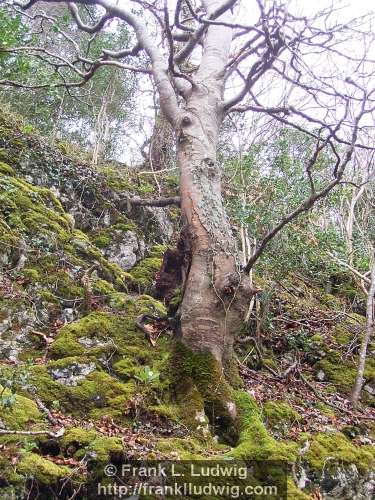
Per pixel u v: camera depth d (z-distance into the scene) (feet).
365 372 22.33
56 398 13.58
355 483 14.52
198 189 16.99
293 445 14.38
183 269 19.95
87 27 23.50
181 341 15.57
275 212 23.94
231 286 15.58
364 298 30.71
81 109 39.04
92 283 20.34
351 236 30.37
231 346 16.06
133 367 15.74
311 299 28.73
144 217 29.27
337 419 17.89
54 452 11.64
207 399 14.53
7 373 13.08
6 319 16.67
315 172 28.76
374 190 33.76
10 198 22.09
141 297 20.47
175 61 20.17
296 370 20.90
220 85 19.56
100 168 31.07
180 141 17.95
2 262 19.02
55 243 21.39
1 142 26.35
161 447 12.13
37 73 24.68
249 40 20.07
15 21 19.98
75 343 16.14
